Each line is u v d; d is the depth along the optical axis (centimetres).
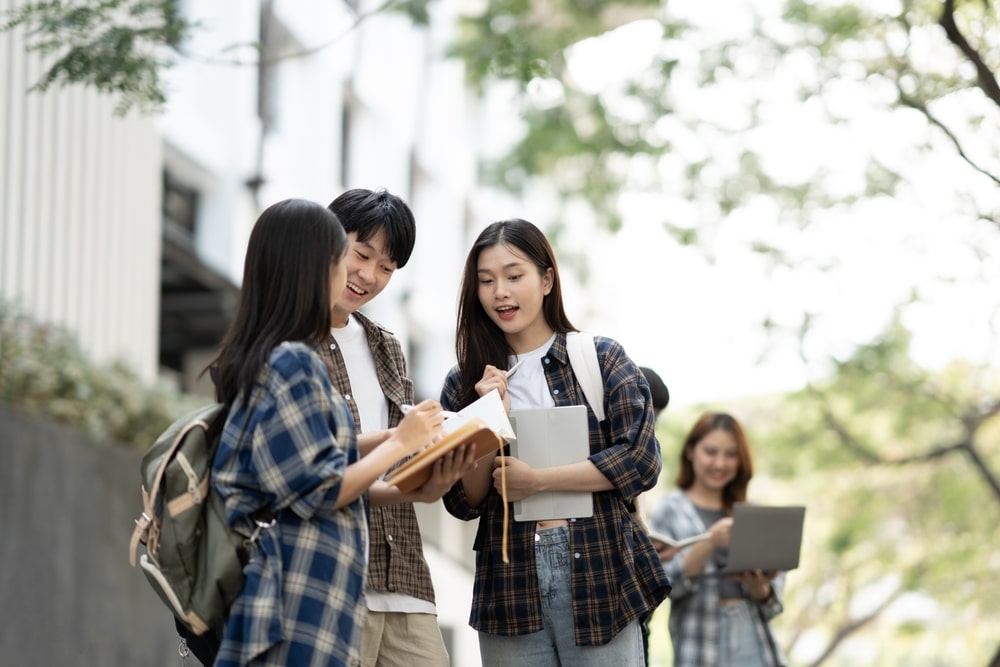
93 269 1262
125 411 1095
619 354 514
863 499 2183
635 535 503
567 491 495
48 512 908
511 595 496
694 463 770
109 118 1296
